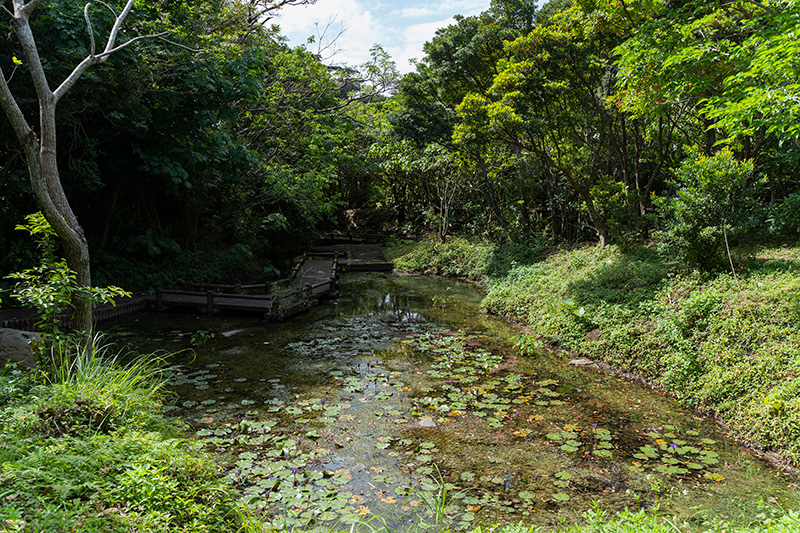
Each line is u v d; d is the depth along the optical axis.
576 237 15.98
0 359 4.83
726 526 3.48
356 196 35.44
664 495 4.15
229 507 3.59
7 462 2.92
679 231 8.40
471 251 19.14
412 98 19.52
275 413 5.88
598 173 15.06
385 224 32.66
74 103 9.51
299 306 11.84
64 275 5.04
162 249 14.53
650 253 11.12
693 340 6.79
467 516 3.83
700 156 8.61
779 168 11.20
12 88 8.86
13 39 8.64
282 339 9.42
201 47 11.21
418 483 4.34
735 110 5.60
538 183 16.55
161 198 15.41
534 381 7.09
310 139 16.75
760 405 5.30
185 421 5.59
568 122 13.25
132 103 10.41
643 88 8.91
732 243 8.90
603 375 7.34
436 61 16.73
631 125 14.28
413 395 6.52
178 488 3.47
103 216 13.32
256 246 17.92
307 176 15.91
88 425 3.90
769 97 5.15
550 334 9.12
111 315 10.76
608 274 10.30
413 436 5.29
